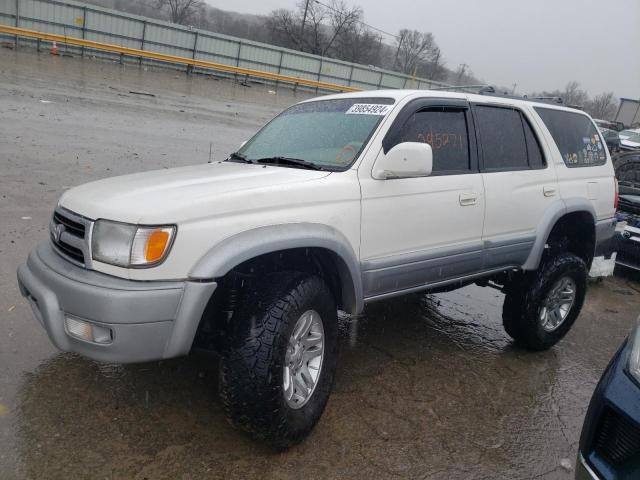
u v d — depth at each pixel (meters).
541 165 4.42
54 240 2.86
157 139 11.60
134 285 2.46
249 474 2.71
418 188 3.46
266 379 2.62
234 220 2.66
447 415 3.46
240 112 19.06
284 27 54.28
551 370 4.32
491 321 5.20
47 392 3.17
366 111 3.62
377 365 4.02
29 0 25.16
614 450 2.28
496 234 4.02
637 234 7.05
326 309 3.01
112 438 2.85
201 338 2.97
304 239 2.82
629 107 41.44
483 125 4.03
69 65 22.70
